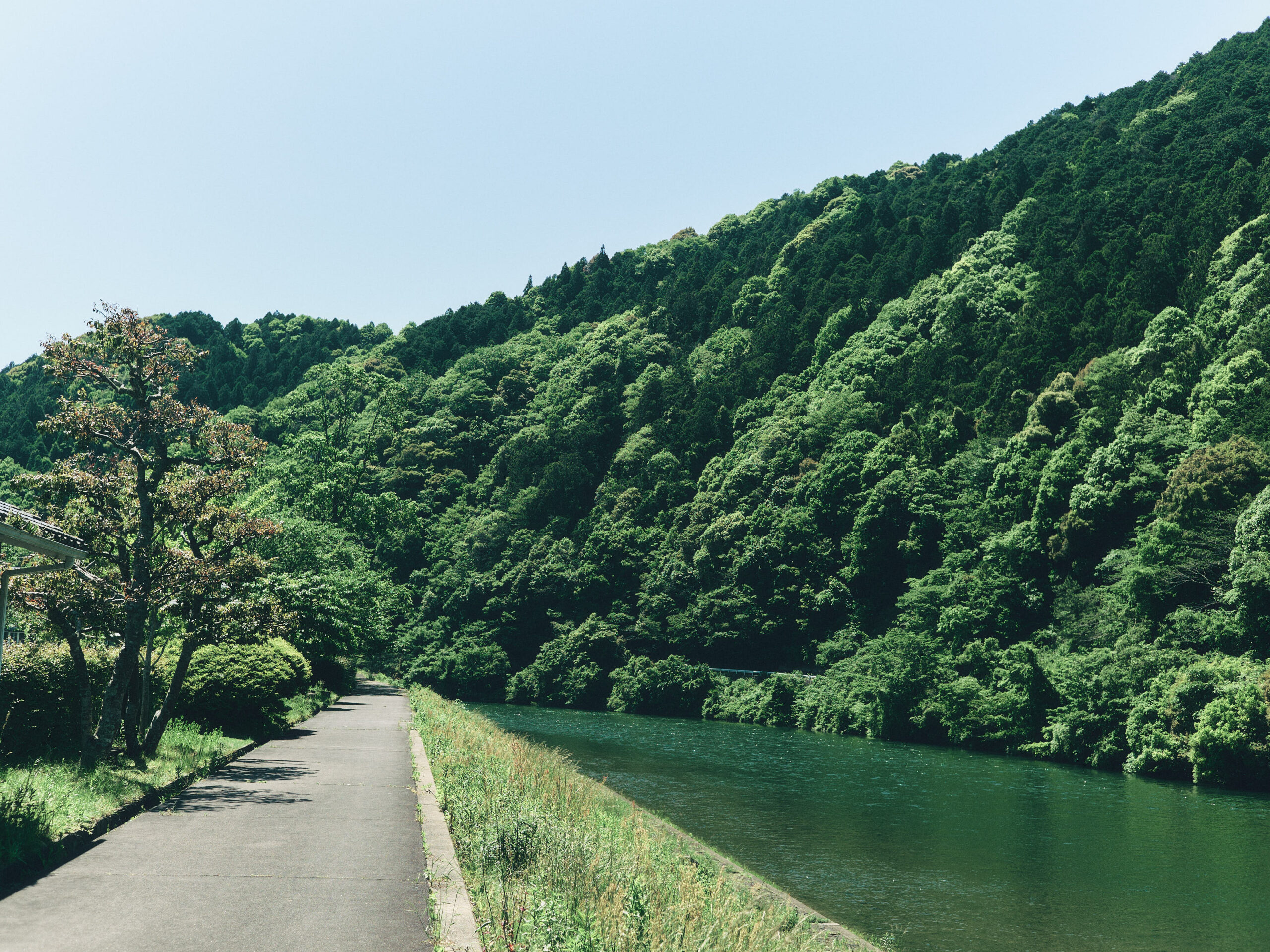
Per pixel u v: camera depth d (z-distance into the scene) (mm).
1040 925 15930
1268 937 15469
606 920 7152
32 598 14297
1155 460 59469
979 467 78750
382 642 53594
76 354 15938
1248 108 118250
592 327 169375
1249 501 47281
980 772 38812
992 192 140000
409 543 108875
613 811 19016
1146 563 48281
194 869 8906
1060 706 46156
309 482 58750
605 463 124938
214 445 17109
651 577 93125
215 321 194875
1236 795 32688
